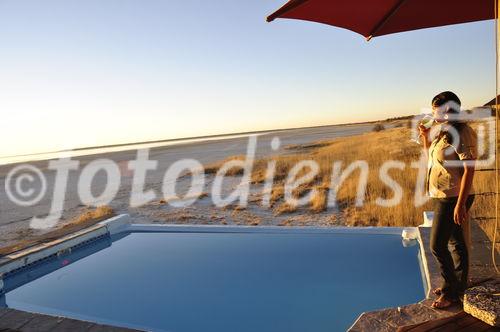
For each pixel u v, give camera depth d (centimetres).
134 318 372
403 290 383
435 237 264
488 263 322
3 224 1396
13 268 504
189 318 363
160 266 517
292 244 564
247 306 377
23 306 420
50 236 631
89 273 508
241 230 657
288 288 410
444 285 273
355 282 410
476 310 227
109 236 685
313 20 263
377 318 270
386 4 251
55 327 300
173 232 688
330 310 354
